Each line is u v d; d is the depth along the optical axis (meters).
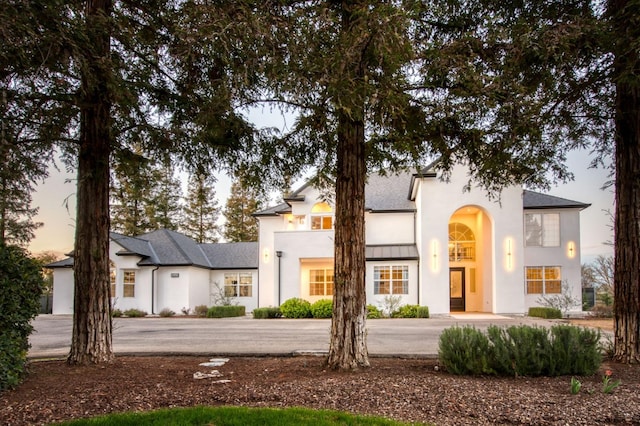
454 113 6.05
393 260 20.45
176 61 6.18
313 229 21.91
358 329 6.41
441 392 5.17
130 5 6.52
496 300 19.16
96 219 6.90
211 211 42.69
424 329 13.96
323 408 4.67
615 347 7.15
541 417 4.39
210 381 5.83
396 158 7.38
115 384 5.65
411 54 4.77
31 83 5.30
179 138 7.13
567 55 5.86
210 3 5.06
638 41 5.16
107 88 5.64
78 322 6.85
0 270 6.01
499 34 5.75
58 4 4.51
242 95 5.89
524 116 5.97
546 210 20.64
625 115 6.95
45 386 5.57
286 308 20.02
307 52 4.98
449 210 19.72
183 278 24.44
